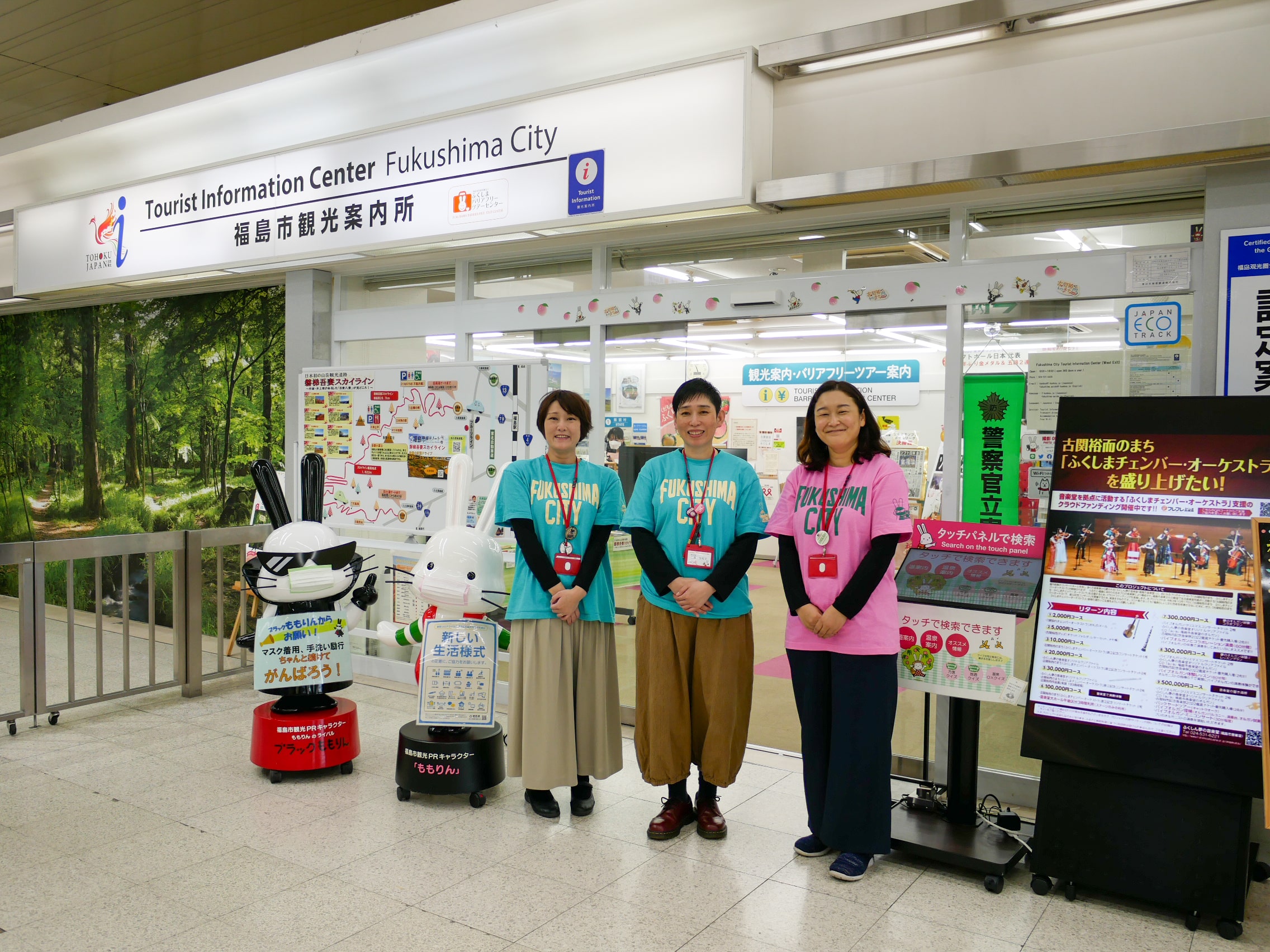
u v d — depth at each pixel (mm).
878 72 3980
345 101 5598
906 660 3416
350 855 3281
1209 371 3469
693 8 4340
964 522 3684
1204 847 2852
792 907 2949
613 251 5027
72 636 4836
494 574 3902
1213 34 3348
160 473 7895
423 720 3805
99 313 8273
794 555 3336
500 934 2738
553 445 3695
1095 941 2771
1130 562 3119
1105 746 3004
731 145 4074
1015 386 3943
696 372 4785
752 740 4609
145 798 3805
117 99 7676
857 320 4320
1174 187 3641
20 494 9102
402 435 5469
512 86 4941
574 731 3619
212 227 6020
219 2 5898
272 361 7098
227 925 2775
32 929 2736
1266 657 2826
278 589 4059
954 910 2955
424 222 5062
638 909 2910
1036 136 3668
